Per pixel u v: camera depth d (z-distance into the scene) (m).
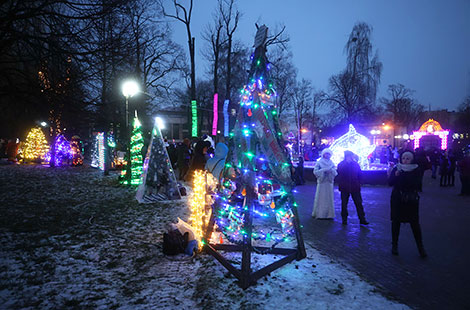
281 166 4.06
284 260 4.06
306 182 14.26
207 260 4.31
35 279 3.65
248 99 4.12
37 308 3.00
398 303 3.11
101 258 4.37
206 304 3.08
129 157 11.91
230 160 4.32
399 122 53.09
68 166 21.42
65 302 3.12
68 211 7.40
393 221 4.70
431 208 8.25
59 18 7.07
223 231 4.74
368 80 29.58
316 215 7.19
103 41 7.65
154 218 6.73
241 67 33.66
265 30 4.02
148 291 3.37
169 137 53.91
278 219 4.59
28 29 7.41
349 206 8.70
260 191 4.25
